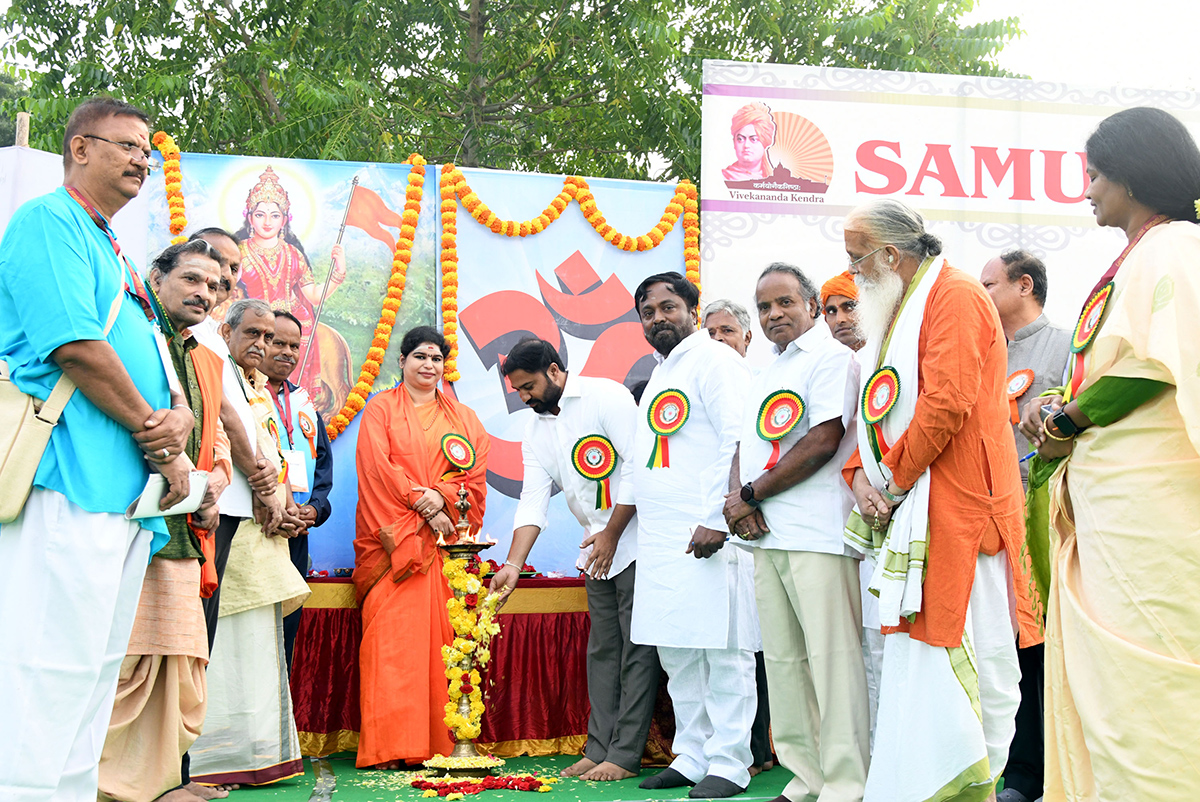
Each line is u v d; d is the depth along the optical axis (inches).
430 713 163.9
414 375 179.6
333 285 207.0
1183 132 88.7
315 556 199.5
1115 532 83.7
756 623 147.6
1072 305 214.8
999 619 105.3
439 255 210.8
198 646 117.0
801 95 211.2
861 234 114.3
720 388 146.3
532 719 172.9
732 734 141.7
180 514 111.2
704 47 450.9
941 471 105.3
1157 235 85.4
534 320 213.5
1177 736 78.4
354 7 424.5
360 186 209.8
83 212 98.0
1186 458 81.5
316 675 172.1
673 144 419.5
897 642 106.6
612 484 162.4
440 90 452.8
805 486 125.9
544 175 216.7
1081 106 218.1
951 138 214.7
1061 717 89.2
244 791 145.2
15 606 89.9
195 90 406.0
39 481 91.4
